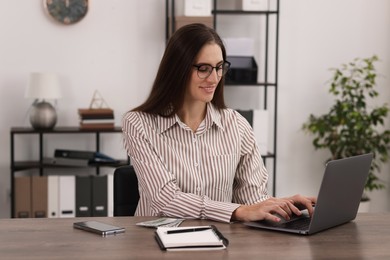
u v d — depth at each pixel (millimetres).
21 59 5023
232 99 5348
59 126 5117
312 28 5359
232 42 4984
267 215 2258
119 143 5242
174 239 2029
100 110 4891
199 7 4812
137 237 2131
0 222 2336
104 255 1926
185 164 2594
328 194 2166
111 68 5148
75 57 5094
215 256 1922
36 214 4805
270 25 5312
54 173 5203
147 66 5191
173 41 2512
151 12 5156
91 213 4852
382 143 5410
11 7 4973
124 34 5145
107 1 5102
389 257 1938
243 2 4984
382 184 5582
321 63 5398
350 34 5406
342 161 2180
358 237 2166
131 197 2781
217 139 2688
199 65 2451
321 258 1917
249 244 2055
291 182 5488
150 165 2529
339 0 5375
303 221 2320
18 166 4809
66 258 1896
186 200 2410
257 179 2752
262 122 5023
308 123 5406
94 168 5254
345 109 4945
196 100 2629
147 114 2625
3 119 5043
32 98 4938
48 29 5039
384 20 5441
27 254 1934
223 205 2361
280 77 5367
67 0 5016
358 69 5184
